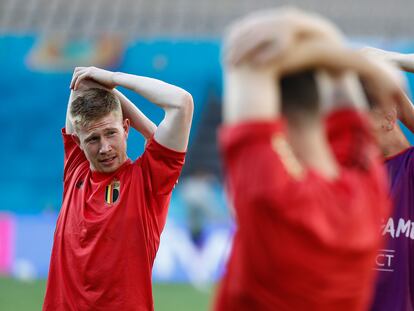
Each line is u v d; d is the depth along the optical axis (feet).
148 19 205.57
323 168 25.72
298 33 24.35
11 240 152.76
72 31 199.82
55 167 172.04
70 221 50.14
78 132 49.60
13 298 128.36
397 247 48.32
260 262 25.34
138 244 48.73
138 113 54.19
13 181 171.12
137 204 48.98
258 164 24.58
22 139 171.73
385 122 47.06
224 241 152.97
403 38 198.80
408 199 48.39
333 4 212.23
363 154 27.14
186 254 152.05
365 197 26.25
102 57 170.09
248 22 25.09
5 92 171.01
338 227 25.02
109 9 208.33
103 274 48.34
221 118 178.09
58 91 171.73
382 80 24.75
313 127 25.76
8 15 205.67
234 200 25.93
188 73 170.40
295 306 25.61
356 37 200.64
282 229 24.63
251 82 25.04
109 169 49.57
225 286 27.73
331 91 27.27
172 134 48.16
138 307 48.37
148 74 169.78
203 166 184.96
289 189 24.31
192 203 156.87
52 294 50.16
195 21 205.77
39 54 171.53
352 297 26.21
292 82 25.77
